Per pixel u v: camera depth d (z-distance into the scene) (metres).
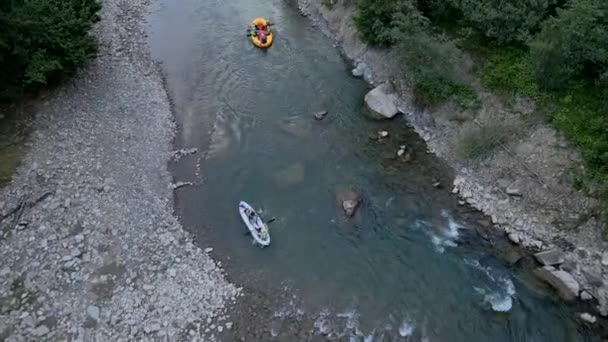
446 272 25.42
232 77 38.84
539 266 25.42
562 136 28.22
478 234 27.23
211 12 46.88
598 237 25.19
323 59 40.78
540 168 28.36
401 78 35.94
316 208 28.86
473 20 33.09
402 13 33.78
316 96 36.97
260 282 25.00
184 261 25.44
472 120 31.81
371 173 30.95
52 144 29.66
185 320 22.86
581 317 23.27
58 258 24.25
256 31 43.00
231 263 25.91
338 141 33.22
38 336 21.38
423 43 31.94
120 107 33.94
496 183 29.31
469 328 23.03
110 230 26.12
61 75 32.69
